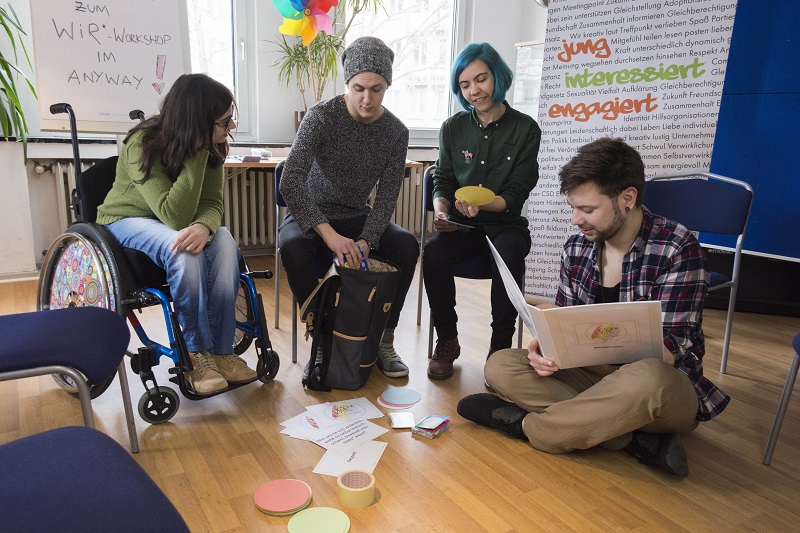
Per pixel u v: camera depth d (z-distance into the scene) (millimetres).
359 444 1690
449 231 2191
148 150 1800
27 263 3195
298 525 1313
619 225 1507
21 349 1066
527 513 1415
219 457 1603
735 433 1857
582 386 1724
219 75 3789
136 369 1711
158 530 683
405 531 1334
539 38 4551
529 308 1463
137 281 1824
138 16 2469
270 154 3453
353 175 2162
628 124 2629
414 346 2506
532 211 2900
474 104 2211
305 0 2895
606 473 1598
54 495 719
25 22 3111
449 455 1657
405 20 4352
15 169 3076
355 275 1920
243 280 2002
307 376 2016
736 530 1386
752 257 3092
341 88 4148
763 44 2812
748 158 2936
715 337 2752
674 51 2479
